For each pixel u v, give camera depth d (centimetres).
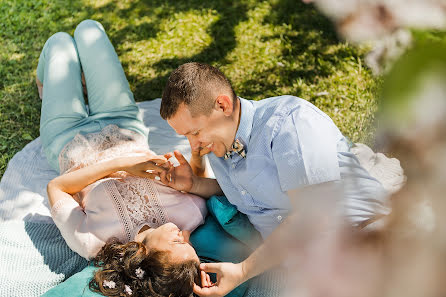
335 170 191
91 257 241
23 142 376
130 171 256
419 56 39
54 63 323
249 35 475
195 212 257
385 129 40
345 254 53
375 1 42
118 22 507
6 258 254
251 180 222
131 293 208
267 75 430
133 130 312
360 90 397
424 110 38
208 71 208
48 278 245
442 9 41
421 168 40
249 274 202
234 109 215
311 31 470
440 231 40
